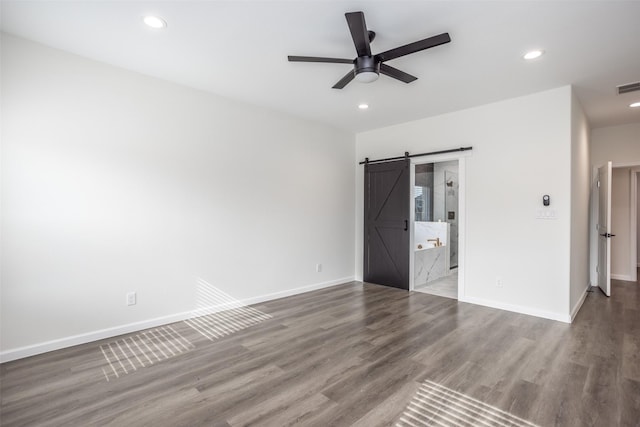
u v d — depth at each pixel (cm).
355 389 228
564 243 363
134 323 333
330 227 543
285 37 264
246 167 425
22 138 270
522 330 338
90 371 252
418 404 211
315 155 516
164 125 351
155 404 211
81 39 269
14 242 267
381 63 256
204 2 218
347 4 219
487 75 332
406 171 507
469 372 251
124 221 325
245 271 426
